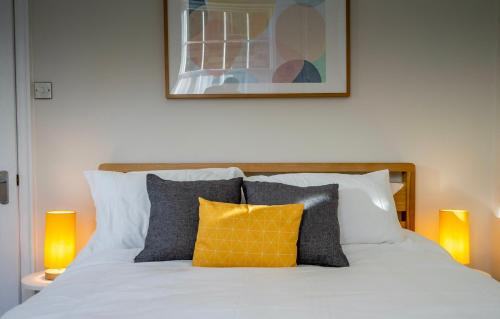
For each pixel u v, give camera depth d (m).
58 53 2.77
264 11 2.77
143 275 1.78
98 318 1.34
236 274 1.78
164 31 2.75
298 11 2.77
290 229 1.99
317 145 2.81
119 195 2.34
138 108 2.80
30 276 2.54
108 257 2.08
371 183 2.45
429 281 1.68
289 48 2.78
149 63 2.79
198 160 2.81
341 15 2.77
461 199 2.82
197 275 1.77
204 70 2.78
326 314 1.35
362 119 2.81
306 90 2.78
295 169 2.75
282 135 2.81
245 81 2.78
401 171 2.78
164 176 2.46
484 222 2.84
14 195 2.75
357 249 2.19
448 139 2.81
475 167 2.82
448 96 2.81
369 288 1.59
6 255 2.76
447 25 2.79
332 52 2.78
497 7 2.79
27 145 2.75
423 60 2.80
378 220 2.33
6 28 2.72
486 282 1.68
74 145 2.79
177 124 2.80
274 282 1.67
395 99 2.81
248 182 2.32
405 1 2.79
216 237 1.97
